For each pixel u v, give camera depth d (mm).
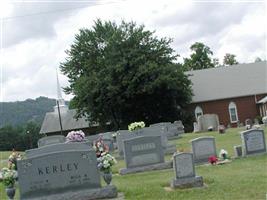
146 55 63406
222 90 70875
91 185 14625
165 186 15953
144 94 62312
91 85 62750
